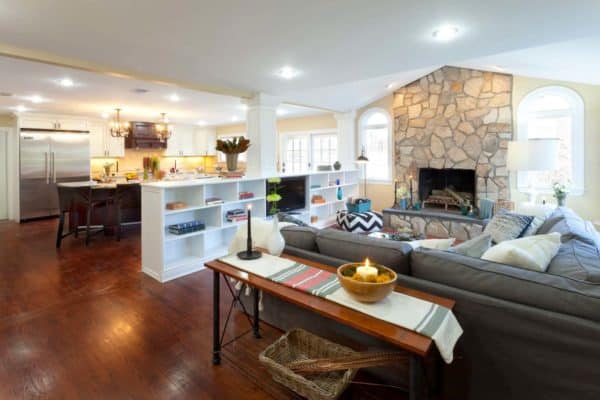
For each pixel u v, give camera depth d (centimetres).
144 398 182
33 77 399
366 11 218
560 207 354
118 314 277
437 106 584
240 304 259
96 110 654
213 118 820
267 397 183
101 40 265
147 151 884
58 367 207
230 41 270
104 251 459
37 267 392
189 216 409
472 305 156
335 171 629
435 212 557
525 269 163
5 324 260
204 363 212
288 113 751
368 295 152
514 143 404
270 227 257
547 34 257
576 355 131
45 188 680
